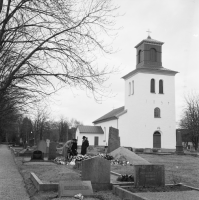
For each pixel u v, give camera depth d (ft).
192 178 40.68
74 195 26.89
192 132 161.79
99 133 181.37
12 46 25.44
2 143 258.37
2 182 38.37
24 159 74.49
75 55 24.48
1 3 21.01
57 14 24.00
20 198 28.76
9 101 35.24
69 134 280.10
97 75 24.94
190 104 166.71
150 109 138.10
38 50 23.73
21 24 23.88
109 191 30.81
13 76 22.77
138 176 30.94
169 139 138.41
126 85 153.07
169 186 32.01
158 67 143.13
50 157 72.02
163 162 70.69
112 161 57.67
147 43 143.95
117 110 182.80
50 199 26.48
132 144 137.80
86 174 31.27
